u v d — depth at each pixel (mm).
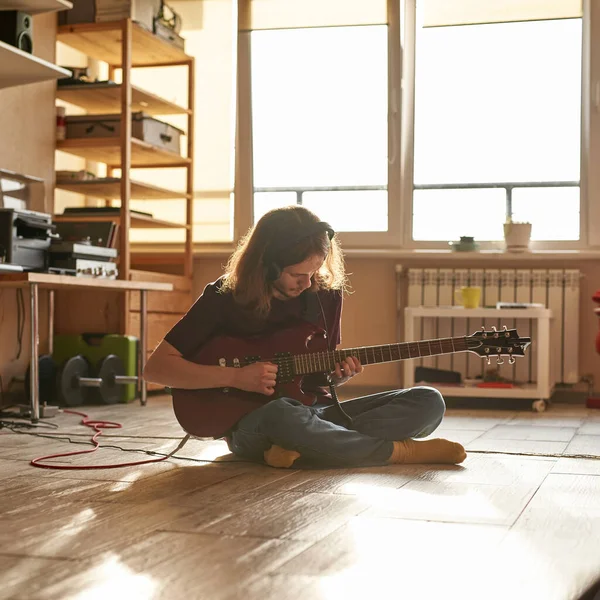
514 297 4828
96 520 1699
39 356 4125
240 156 5254
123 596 1208
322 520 1701
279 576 1307
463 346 2393
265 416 2316
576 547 1495
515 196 5016
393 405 2434
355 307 5066
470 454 2637
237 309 2365
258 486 2066
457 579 1293
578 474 2285
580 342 4820
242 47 5227
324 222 2293
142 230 5387
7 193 4074
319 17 5133
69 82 4512
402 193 5121
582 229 4914
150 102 4785
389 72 5078
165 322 4887
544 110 4961
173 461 2467
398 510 1797
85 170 4867
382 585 1260
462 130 5059
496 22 4973
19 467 2375
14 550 1464
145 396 4234
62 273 3734
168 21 4902
